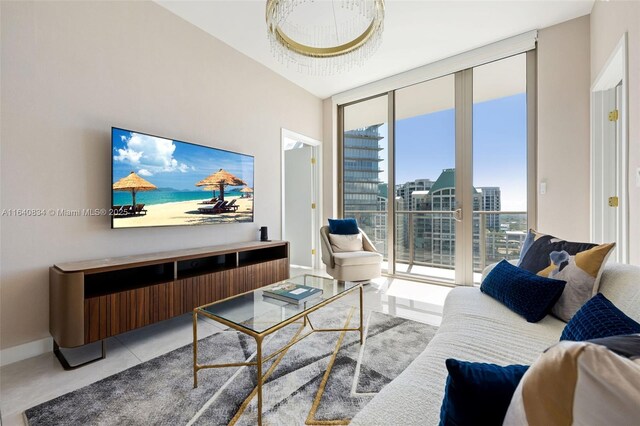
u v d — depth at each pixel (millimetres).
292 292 1838
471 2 2484
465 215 3418
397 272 4031
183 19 2713
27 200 1820
